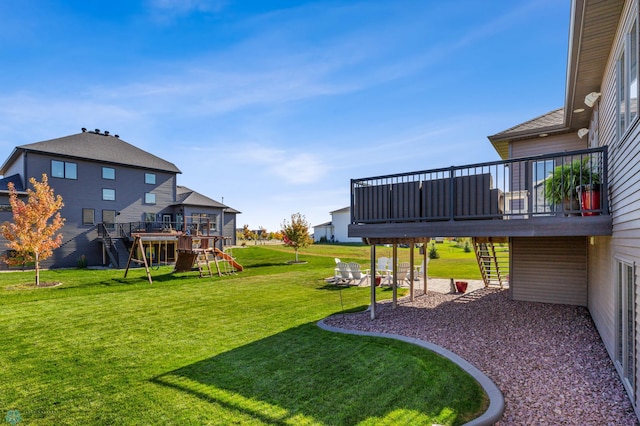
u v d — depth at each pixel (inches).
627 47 181.5
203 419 153.3
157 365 220.5
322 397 171.0
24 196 787.4
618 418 149.6
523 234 242.7
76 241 878.4
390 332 279.7
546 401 164.9
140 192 1010.1
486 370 200.7
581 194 228.4
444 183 279.4
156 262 946.7
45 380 199.0
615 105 218.7
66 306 406.9
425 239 440.8
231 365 217.5
